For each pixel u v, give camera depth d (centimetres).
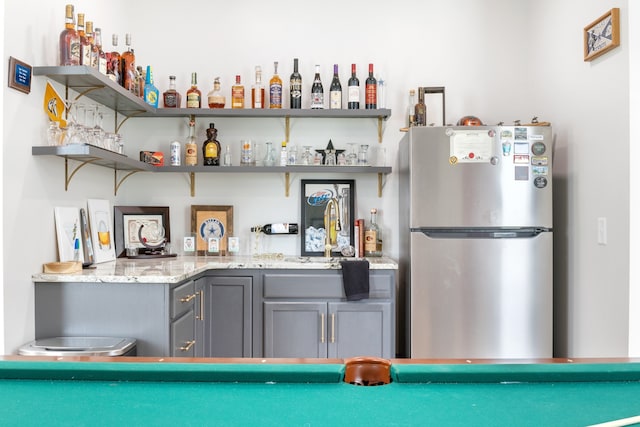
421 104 339
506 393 105
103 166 316
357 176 361
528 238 290
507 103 360
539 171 291
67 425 89
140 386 108
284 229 354
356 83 342
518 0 359
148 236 340
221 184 363
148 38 362
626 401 100
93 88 265
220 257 346
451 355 292
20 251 224
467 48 362
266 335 304
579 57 284
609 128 253
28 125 230
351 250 346
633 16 235
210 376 110
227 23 364
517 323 290
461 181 292
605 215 257
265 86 364
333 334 303
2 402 99
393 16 364
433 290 293
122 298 234
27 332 228
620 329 244
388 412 95
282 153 345
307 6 364
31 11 232
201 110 338
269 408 97
